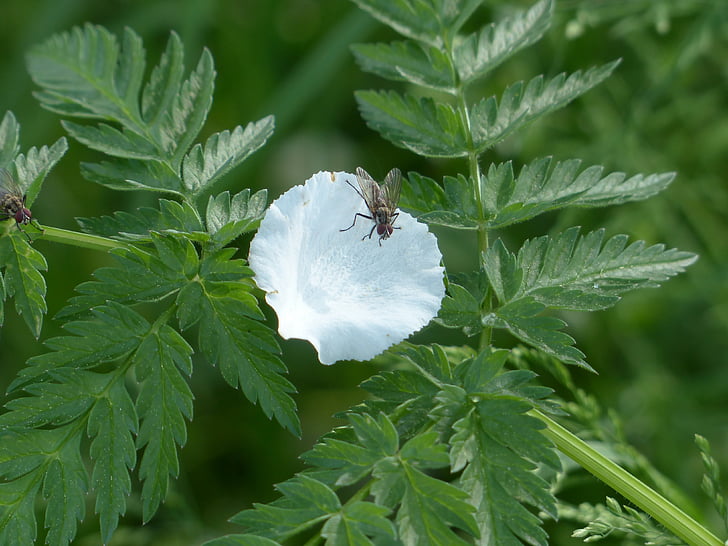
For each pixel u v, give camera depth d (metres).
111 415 0.30
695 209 0.42
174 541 0.38
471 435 0.29
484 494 0.29
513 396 0.29
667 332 0.42
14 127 0.32
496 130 0.32
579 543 0.37
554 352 0.30
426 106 0.32
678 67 0.39
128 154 0.32
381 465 0.28
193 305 0.30
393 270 0.30
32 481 0.29
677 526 0.30
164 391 0.30
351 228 0.30
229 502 0.40
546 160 0.31
